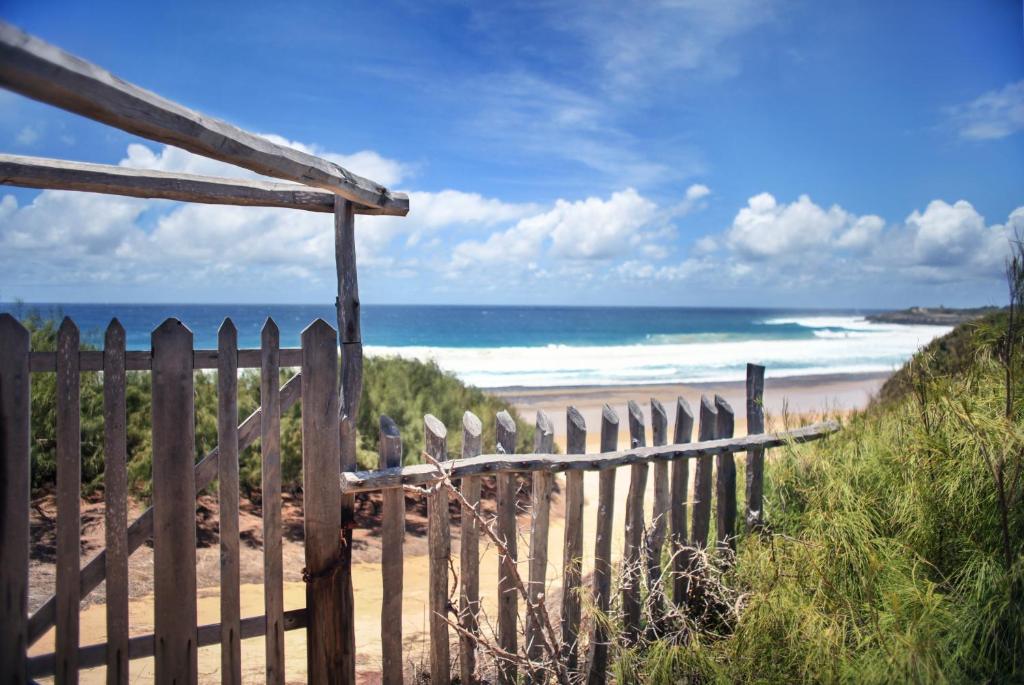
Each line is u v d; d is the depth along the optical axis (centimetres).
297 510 699
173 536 280
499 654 316
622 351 4134
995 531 335
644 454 379
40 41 157
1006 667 295
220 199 299
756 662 321
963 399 390
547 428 359
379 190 312
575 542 362
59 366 255
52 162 265
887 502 397
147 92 188
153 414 274
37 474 564
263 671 354
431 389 1011
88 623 403
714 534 451
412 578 581
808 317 12744
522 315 12269
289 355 303
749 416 457
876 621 317
